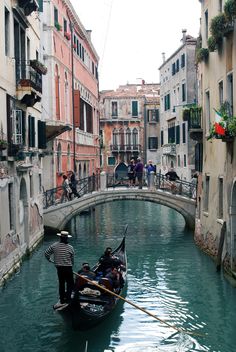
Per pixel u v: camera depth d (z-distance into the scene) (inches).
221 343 382.0
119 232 943.0
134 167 992.9
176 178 963.3
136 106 1979.6
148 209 1380.4
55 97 938.1
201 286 533.0
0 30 525.7
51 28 906.1
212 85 647.1
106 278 442.6
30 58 714.2
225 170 572.7
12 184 580.1
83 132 1280.8
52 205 867.4
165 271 608.7
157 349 372.2
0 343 382.9
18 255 603.8
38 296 496.4
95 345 379.9
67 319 416.8
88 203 903.7
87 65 1371.8
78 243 822.5
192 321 430.0
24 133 659.4
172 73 1523.1
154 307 467.8
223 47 578.6
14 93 592.1
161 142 1765.5
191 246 772.6
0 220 512.1
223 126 518.0
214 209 641.0
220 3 612.1
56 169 961.5
